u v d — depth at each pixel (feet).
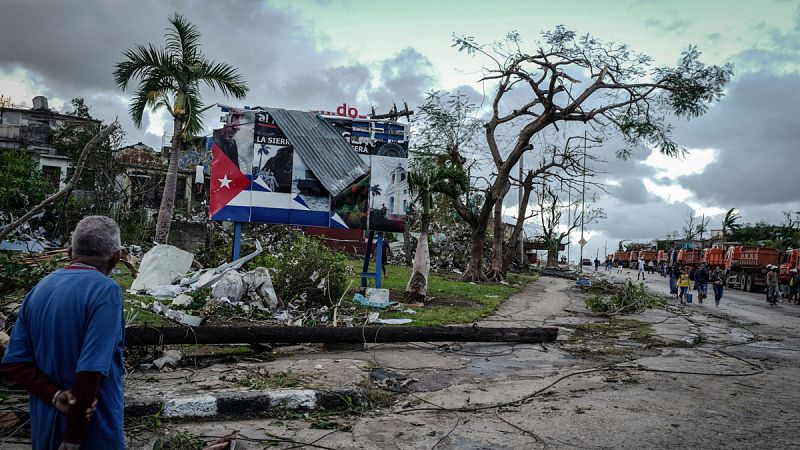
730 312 67.92
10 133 117.50
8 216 59.93
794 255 107.04
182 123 62.49
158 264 38.37
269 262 43.14
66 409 7.73
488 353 29.53
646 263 256.32
